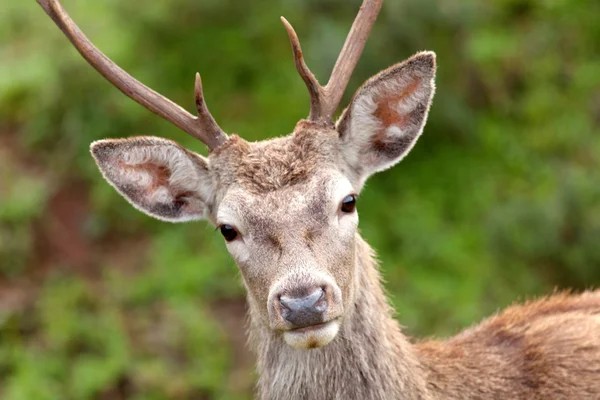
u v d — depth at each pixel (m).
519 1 15.85
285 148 7.25
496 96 14.84
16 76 16.39
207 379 11.96
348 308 7.02
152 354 12.38
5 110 15.97
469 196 13.61
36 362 12.24
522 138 14.31
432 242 13.08
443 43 14.15
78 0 17.47
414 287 12.61
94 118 14.84
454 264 12.80
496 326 8.20
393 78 7.42
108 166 7.77
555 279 12.02
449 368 7.71
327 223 6.89
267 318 6.96
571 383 7.74
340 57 7.61
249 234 6.95
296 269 6.59
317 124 7.39
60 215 14.30
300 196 6.92
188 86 15.52
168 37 15.88
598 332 8.02
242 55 15.68
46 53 16.45
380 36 13.36
